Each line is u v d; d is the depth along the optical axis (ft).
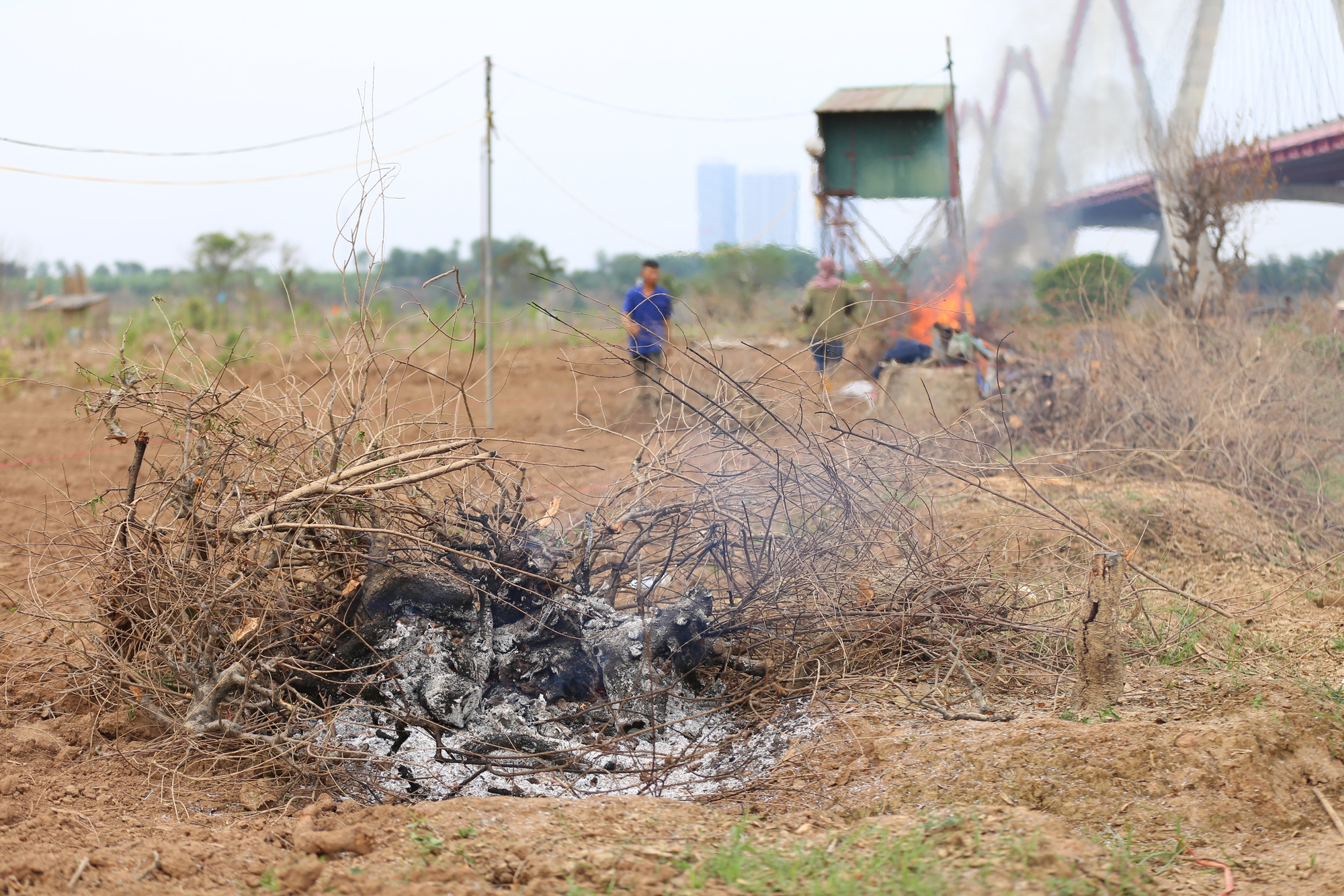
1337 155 99.40
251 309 109.29
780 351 36.76
